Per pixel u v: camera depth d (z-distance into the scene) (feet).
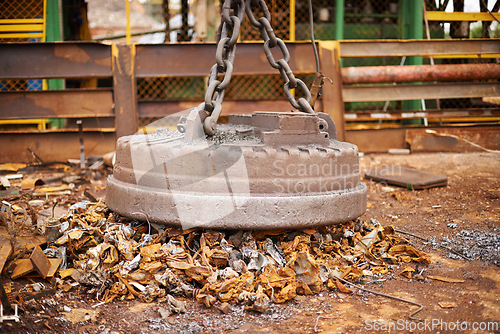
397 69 35.12
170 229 13.07
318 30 40.34
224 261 12.19
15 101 30.32
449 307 11.19
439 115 36.76
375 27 41.01
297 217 12.64
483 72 36.14
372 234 14.60
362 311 11.01
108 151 31.76
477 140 36.78
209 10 37.42
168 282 11.73
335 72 34.06
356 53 35.14
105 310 10.94
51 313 10.50
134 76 31.53
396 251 14.56
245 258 12.17
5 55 30.25
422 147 36.42
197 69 32.27
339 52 34.04
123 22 39.50
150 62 31.83
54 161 31.24
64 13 44.04
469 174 28.35
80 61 31.07
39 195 22.43
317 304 11.36
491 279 12.92
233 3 14.49
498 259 14.44
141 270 11.76
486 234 17.02
